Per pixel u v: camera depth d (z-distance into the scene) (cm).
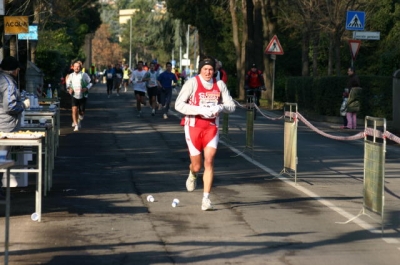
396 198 1580
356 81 3450
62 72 5538
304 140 2853
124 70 8000
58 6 4119
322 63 6300
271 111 4969
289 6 5256
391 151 2561
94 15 8644
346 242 1161
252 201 1514
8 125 1480
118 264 1017
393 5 5484
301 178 1848
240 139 2834
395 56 4650
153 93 4094
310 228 1259
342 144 2720
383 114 3722
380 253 1093
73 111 3155
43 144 1592
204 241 1156
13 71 1480
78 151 2402
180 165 2072
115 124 3534
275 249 1109
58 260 1036
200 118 1401
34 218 1291
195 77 1400
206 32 7406
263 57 6056
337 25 4484
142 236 1186
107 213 1370
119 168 2000
